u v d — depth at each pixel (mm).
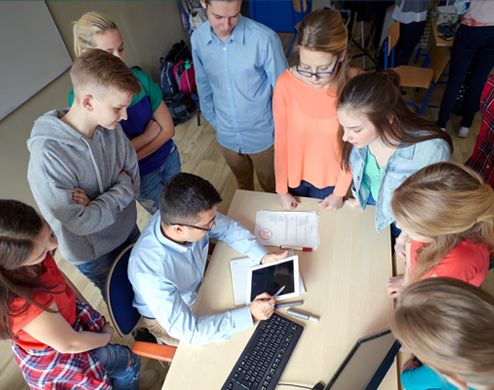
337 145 1614
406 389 1060
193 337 1213
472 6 2467
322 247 1506
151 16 3691
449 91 2928
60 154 1277
